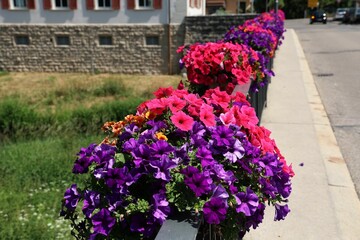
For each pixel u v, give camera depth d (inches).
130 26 819.4
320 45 756.0
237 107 87.7
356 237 124.8
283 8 2453.2
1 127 370.6
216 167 69.8
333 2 2792.8
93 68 854.5
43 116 379.9
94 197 67.9
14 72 878.4
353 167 181.8
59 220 174.7
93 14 826.2
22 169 239.1
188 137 78.5
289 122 242.5
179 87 128.8
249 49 178.9
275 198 80.0
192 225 64.4
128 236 67.9
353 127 244.2
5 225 171.2
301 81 368.5
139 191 71.4
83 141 315.3
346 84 383.6
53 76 820.0
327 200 145.1
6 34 865.5
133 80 763.4
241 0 2095.2
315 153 192.2
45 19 845.2
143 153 68.5
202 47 159.9
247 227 77.5
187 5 797.2
